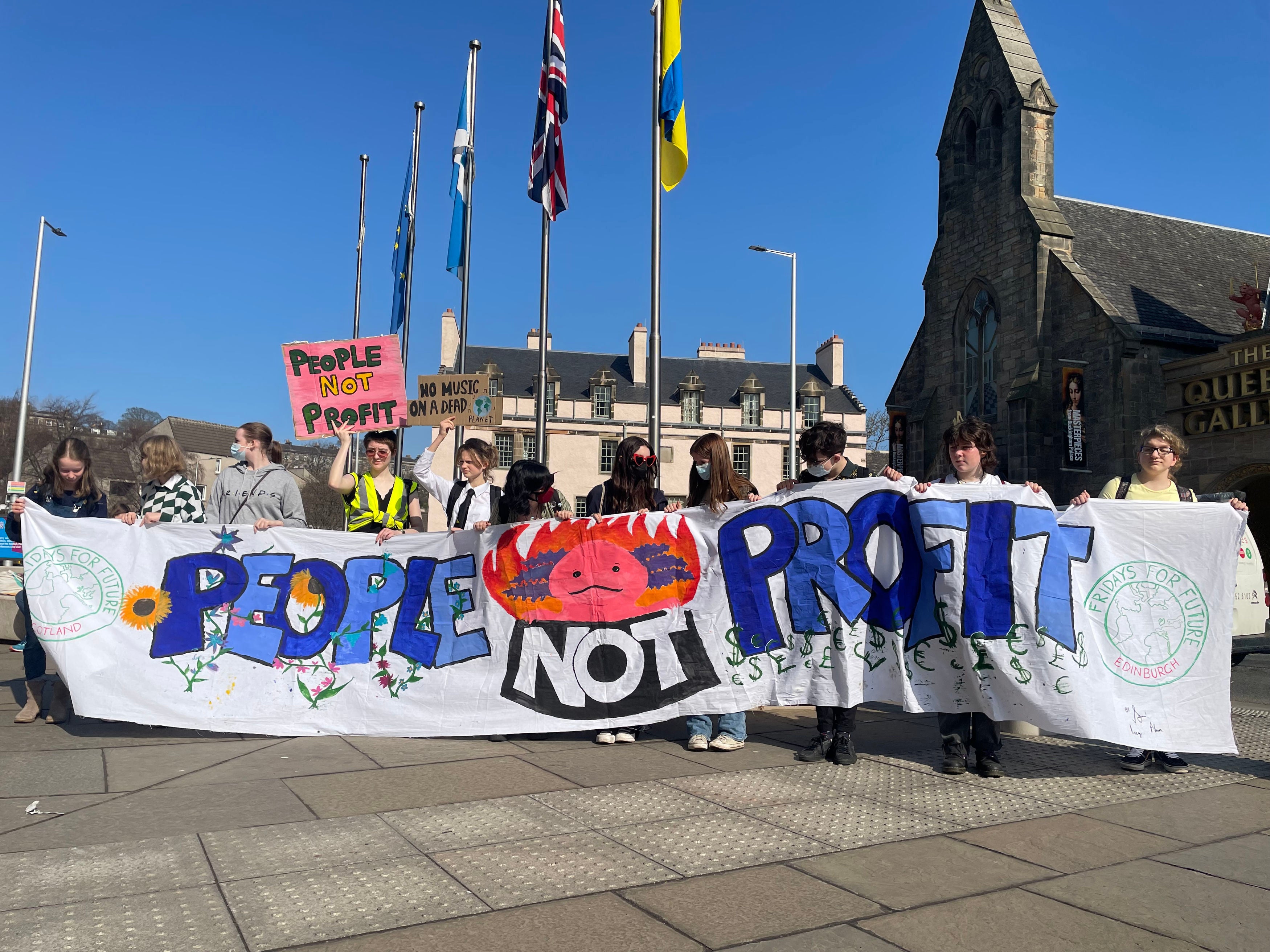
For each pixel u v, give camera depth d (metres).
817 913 3.01
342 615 5.88
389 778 4.66
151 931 2.74
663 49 11.20
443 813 4.04
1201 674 5.10
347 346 6.95
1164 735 5.02
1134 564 5.23
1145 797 4.59
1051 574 5.20
